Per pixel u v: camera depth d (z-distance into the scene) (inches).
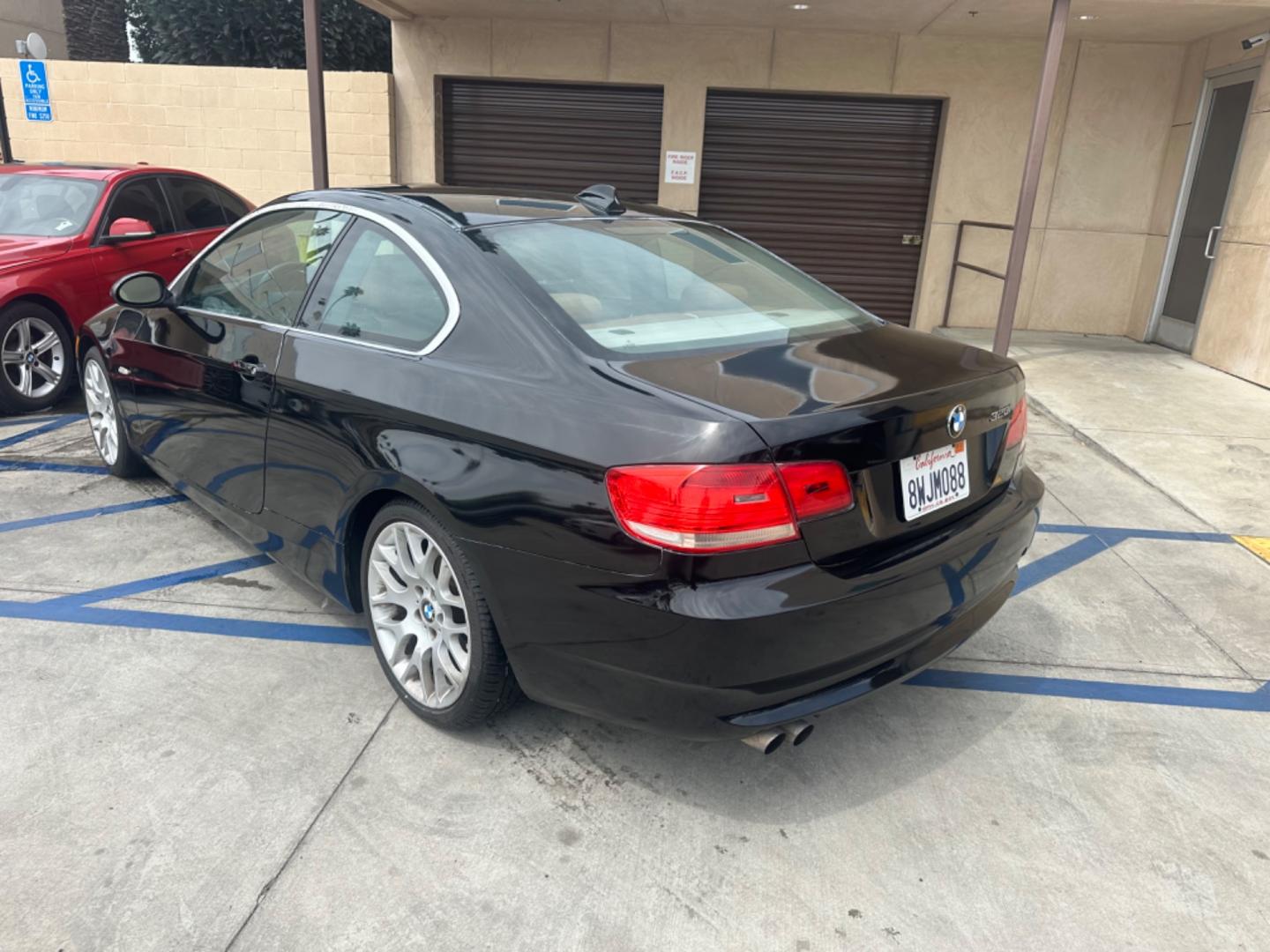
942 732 115.8
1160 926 86.3
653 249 122.0
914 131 378.3
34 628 131.7
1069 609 149.9
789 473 83.2
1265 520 187.5
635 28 366.6
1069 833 98.3
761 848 94.5
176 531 167.0
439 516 99.3
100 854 89.7
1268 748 114.6
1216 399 274.8
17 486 187.3
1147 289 369.1
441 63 377.4
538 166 392.8
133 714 112.4
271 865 89.4
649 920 84.9
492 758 106.7
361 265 117.7
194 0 663.1
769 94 375.6
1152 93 358.9
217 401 135.2
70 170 269.6
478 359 100.0
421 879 88.5
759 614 82.0
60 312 243.1
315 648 129.2
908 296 399.5
